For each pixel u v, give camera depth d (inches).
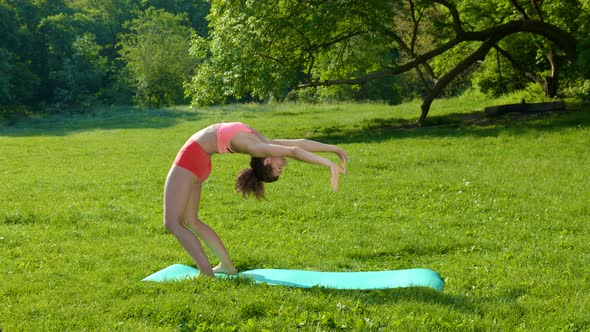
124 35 2837.1
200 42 1103.0
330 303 245.3
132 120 1691.7
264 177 274.7
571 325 227.3
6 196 550.6
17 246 374.9
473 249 361.4
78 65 2421.3
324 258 347.9
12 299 263.3
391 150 810.8
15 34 2345.0
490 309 245.1
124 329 221.1
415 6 1087.6
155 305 242.8
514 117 1037.2
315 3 1001.5
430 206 483.2
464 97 1615.4
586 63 909.8
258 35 991.0
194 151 277.1
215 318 230.1
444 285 285.0
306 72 1114.1
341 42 1139.3
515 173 621.6
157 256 349.4
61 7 2942.9
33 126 1664.6
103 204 508.7
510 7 1199.6
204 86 1050.1
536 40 1216.2
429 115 1253.1
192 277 280.5
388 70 1057.5
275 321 226.8
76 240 392.8
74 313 241.3
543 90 1272.1
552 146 762.2
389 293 261.3
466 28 1278.3
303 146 266.7
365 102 2014.0
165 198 281.1
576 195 510.0
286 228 424.2
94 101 2370.8
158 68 2230.6
